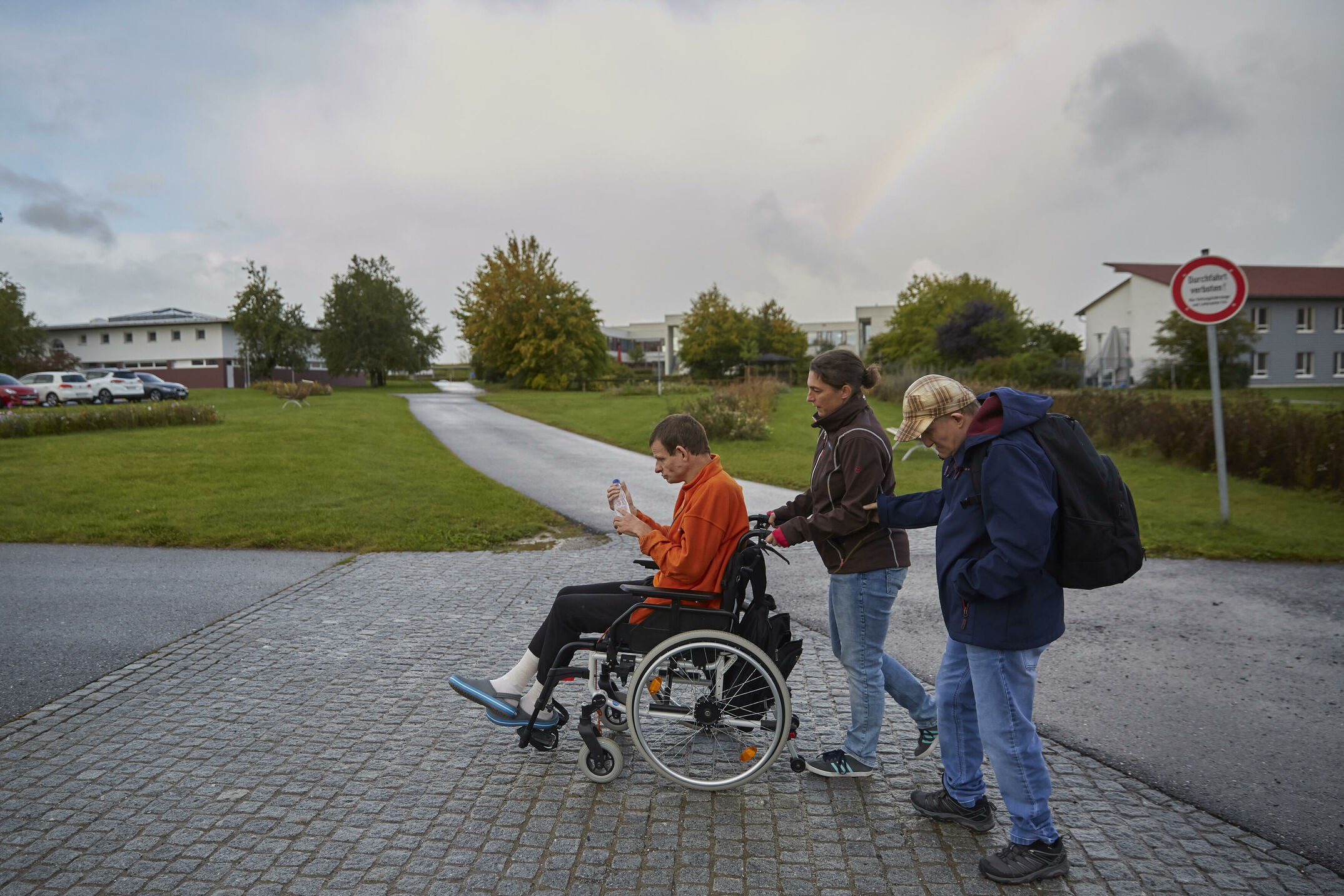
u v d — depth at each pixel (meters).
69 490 10.92
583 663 4.44
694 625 3.29
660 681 3.35
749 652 3.19
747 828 3.02
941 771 3.48
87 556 7.62
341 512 9.48
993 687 2.70
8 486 11.17
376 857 2.82
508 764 3.53
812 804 3.20
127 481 11.67
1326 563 6.80
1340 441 9.95
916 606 5.92
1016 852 2.72
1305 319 46.41
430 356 61.41
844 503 2.97
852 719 3.34
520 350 57.25
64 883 2.67
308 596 6.25
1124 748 3.62
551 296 58.44
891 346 57.09
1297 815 3.06
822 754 3.44
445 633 5.35
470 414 29.55
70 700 4.21
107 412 19.34
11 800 3.20
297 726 3.91
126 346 61.00
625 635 3.34
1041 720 3.92
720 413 19.73
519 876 2.71
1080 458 2.53
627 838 2.95
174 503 10.03
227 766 3.50
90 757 3.59
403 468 13.76
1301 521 8.33
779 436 20.34
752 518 3.56
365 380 71.50
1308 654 4.73
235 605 6.00
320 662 4.81
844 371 2.98
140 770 3.46
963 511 2.69
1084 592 6.05
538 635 3.56
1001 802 3.26
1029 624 2.61
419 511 9.61
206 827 3.01
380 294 58.03
